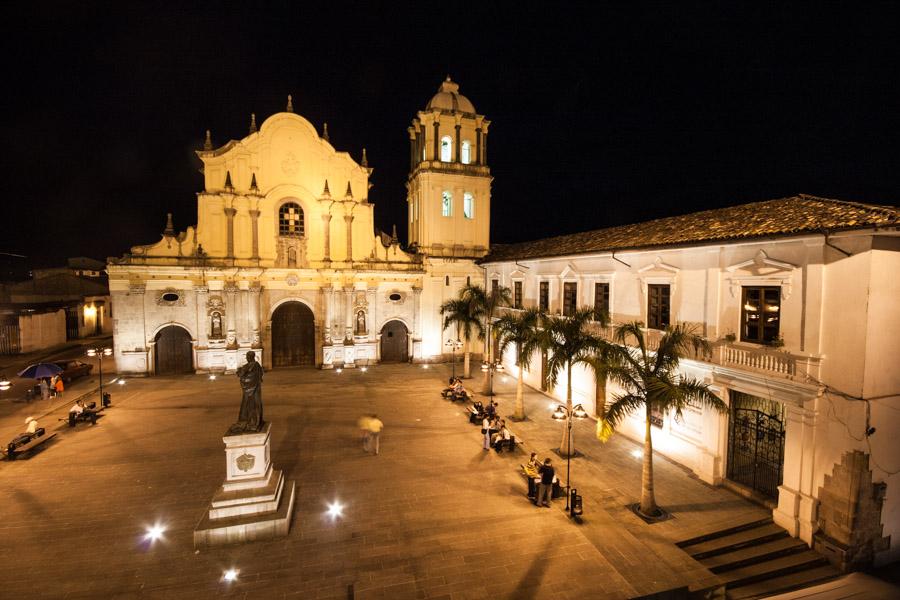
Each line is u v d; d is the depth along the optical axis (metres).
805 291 13.70
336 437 21.52
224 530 12.95
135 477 17.27
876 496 12.78
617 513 14.82
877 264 12.44
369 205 37.25
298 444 20.62
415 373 34.97
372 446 19.67
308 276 35.72
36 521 14.22
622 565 12.22
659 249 18.81
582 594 11.15
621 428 21.86
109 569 11.94
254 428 14.15
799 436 13.75
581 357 17.22
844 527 12.77
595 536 13.56
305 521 14.27
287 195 35.28
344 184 36.75
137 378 32.53
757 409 15.67
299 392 29.50
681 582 11.59
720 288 16.70
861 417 12.44
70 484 16.66
